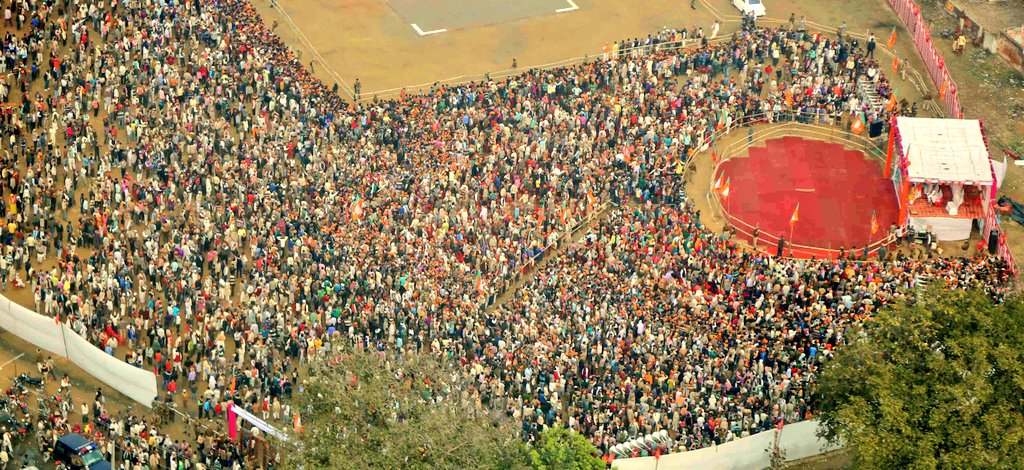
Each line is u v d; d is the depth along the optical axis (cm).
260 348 10744
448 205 12294
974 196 12619
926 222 12500
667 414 10325
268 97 13500
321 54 15162
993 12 15412
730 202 13238
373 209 12181
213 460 10119
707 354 10662
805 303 11356
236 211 12050
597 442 10019
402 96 14025
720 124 13988
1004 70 14938
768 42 14725
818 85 14300
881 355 9906
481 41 15525
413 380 9475
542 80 14075
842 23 15662
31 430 10512
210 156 12631
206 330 11044
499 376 10569
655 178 12694
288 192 12344
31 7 14500
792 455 10406
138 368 10712
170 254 11650
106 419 10500
